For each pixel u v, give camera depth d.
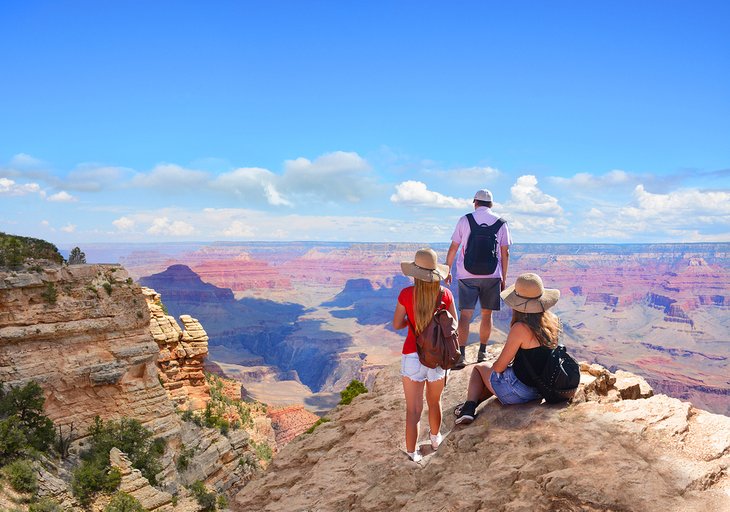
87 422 37.28
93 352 38.28
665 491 4.79
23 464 28.06
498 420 6.60
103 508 30.14
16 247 37.97
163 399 41.72
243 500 8.01
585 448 5.58
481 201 9.68
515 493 5.25
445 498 5.57
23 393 32.66
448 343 6.62
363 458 7.43
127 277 41.94
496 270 9.45
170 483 37.75
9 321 34.75
